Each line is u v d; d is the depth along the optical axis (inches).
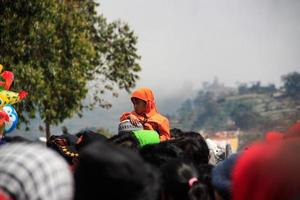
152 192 161.0
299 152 144.7
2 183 141.1
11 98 446.0
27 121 1312.7
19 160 144.5
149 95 430.0
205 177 197.5
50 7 1244.5
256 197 143.9
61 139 318.7
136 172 155.6
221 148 436.1
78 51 1434.5
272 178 142.5
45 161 146.0
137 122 397.7
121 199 154.7
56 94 1403.8
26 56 1266.0
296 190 140.5
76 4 1600.6
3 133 427.8
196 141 265.1
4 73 461.4
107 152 155.6
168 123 430.9
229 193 177.8
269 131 176.7
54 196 143.2
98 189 153.6
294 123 181.2
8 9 1214.3
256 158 146.1
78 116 1545.3
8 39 1224.8
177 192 194.9
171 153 212.2
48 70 1309.1
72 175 157.9
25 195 140.7
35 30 1238.9
